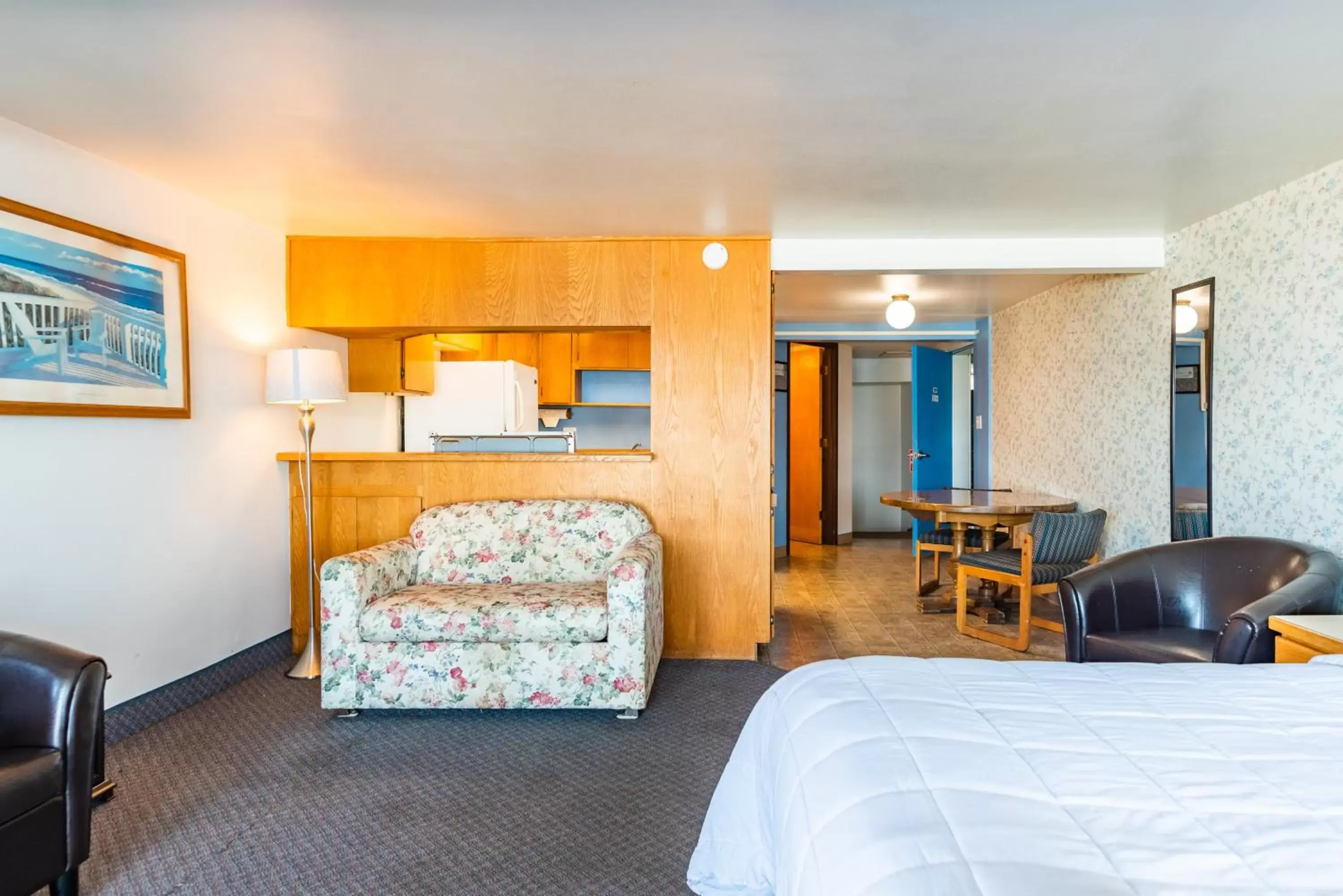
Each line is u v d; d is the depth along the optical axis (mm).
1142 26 1762
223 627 3246
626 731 2773
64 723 1681
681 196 3053
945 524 5230
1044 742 1206
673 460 3664
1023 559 3895
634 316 3686
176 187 2977
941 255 3746
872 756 1170
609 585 2854
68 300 2502
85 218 2594
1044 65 1961
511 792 2297
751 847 1575
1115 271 3818
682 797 2266
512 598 2975
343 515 3684
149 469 2855
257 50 1889
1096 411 4430
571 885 1812
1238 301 3182
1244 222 3137
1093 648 2697
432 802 2234
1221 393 3299
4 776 1550
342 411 4113
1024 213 3301
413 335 4066
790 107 2232
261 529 3506
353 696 2857
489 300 3703
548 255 3701
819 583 5703
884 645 3998
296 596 3705
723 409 3664
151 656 2859
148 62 1952
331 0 1658
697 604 3678
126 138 2471
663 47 1870
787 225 3488
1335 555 2680
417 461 3645
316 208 3254
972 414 6957
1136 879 838
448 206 3213
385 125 2363
